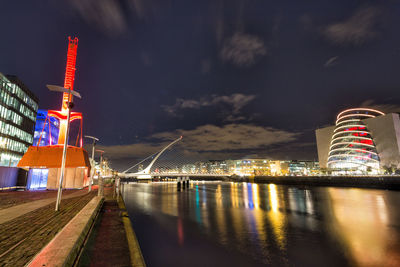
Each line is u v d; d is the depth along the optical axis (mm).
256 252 13266
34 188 29516
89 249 8453
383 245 14492
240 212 27797
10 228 8555
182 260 12062
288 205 35125
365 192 61469
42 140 76500
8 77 55344
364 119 133250
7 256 5566
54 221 9836
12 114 54062
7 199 18547
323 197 48406
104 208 19125
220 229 18828
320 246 14305
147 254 13008
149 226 19984
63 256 5105
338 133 140000
